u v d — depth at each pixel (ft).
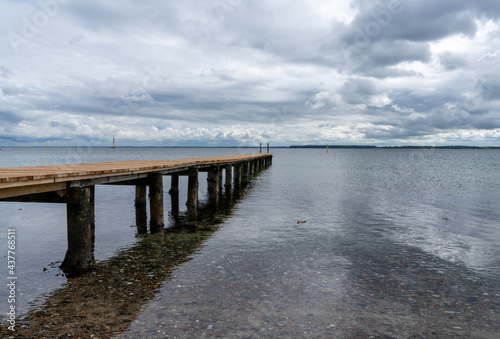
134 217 48.75
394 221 46.60
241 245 34.60
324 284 24.64
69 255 26.76
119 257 30.53
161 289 23.31
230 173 78.95
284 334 17.85
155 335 17.47
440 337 17.97
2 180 19.61
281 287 23.97
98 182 29.76
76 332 17.62
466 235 39.29
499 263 29.78
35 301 21.25
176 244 34.94
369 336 17.89
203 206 59.26
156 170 40.50
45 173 25.23
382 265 28.94
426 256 31.55
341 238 37.58
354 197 69.62
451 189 83.71
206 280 25.05
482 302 22.13
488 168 176.96
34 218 46.34
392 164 221.05
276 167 180.75
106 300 21.50
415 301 22.13
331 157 385.50
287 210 54.85
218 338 17.34
